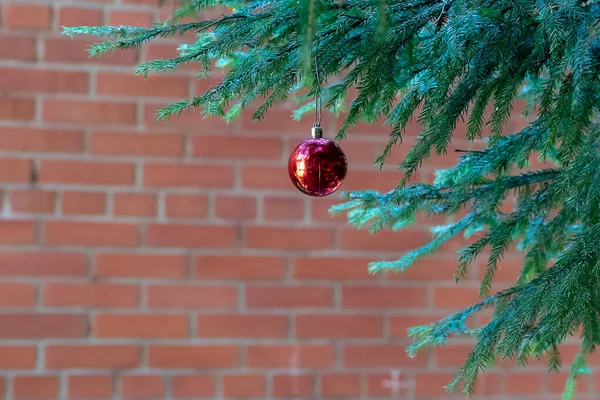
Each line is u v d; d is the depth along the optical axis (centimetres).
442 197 526
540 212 527
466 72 473
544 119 498
